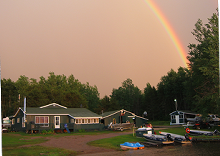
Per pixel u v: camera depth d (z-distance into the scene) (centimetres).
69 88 9350
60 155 1888
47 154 1895
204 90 4009
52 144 2459
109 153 1989
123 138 2933
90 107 10181
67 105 7400
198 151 2019
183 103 8469
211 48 3525
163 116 8594
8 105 9256
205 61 3841
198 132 2947
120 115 5041
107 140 2752
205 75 3734
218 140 2606
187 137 2541
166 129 3969
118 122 5003
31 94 7681
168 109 8625
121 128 4231
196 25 4556
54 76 10081
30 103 7438
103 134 3553
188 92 5762
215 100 3441
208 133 2830
